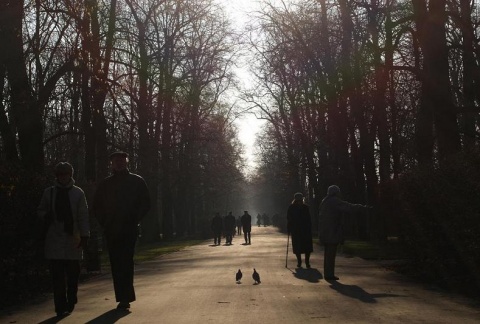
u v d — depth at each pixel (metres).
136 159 30.66
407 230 16.59
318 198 49.75
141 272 20.91
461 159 14.12
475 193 12.65
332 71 31.50
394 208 18.14
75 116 25.91
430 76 22.11
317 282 15.56
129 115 31.17
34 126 20.69
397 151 30.70
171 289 14.30
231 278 16.92
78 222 10.58
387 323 9.27
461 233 13.30
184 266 22.88
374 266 20.59
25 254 13.31
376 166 38.78
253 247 38.72
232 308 10.95
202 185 65.69
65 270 10.80
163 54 34.78
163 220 58.25
